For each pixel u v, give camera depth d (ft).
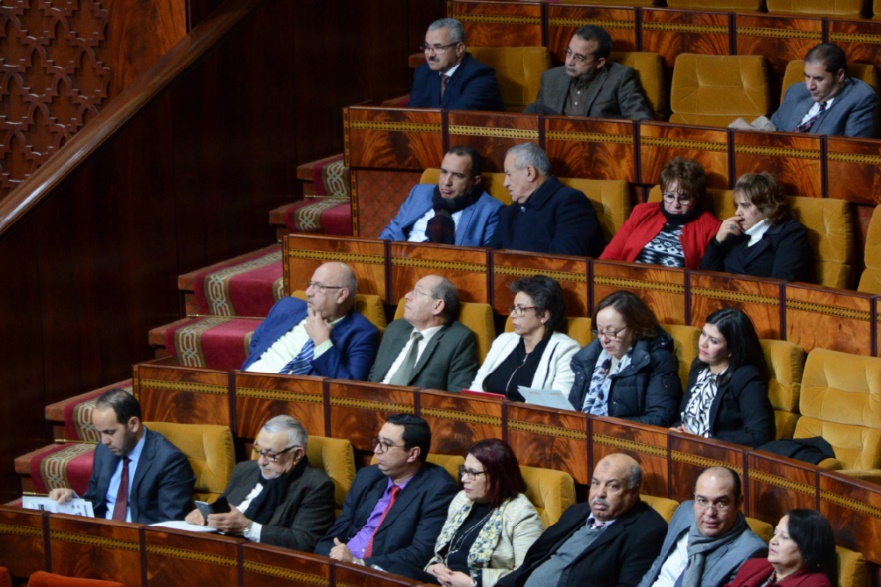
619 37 53.36
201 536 37.86
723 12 51.65
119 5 51.65
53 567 40.11
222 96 51.55
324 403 41.96
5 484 45.09
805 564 31.48
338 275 44.04
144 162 48.85
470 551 36.73
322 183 54.29
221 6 52.75
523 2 54.34
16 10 52.49
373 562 37.19
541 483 37.76
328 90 56.24
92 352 47.50
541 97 51.60
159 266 49.57
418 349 43.16
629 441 37.47
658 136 46.19
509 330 42.93
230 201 52.11
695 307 41.42
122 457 41.75
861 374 37.55
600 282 42.70
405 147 49.49
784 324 40.04
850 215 42.83
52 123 52.70
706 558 33.53
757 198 42.22
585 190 46.60
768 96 50.62
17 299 45.21
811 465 34.27
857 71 48.93
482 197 46.88
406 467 38.47
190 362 48.19
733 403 38.29
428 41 50.83
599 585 34.88
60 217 46.34
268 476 39.96
